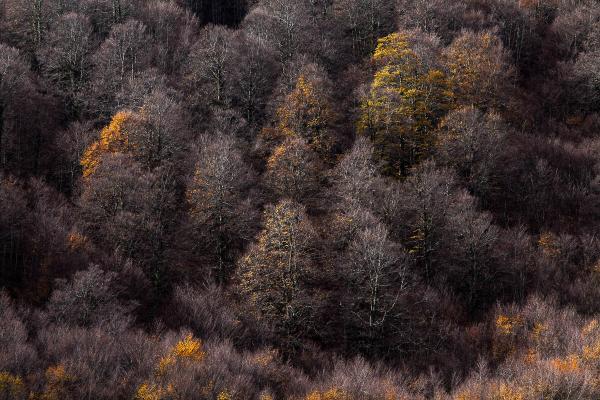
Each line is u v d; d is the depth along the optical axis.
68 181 65.69
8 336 35.81
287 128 69.81
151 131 61.84
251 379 37.44
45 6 86.75
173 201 57.25
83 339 37.09
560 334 45.84
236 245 56.97
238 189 59.38
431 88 72.81
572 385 36.31
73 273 46.47
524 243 59.44
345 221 53.25
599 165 70.31
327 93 74.88
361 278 49.72
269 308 47.50
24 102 66.75
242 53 84.19
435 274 56.94
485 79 79.75
